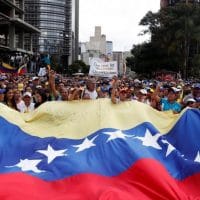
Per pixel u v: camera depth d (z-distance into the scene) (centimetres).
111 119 769
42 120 794
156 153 694
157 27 7681
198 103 1034
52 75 1144
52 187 593
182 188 635
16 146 725
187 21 6812
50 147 718
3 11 9288
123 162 647
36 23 14062
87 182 593
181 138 770
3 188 573
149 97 1266
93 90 999
